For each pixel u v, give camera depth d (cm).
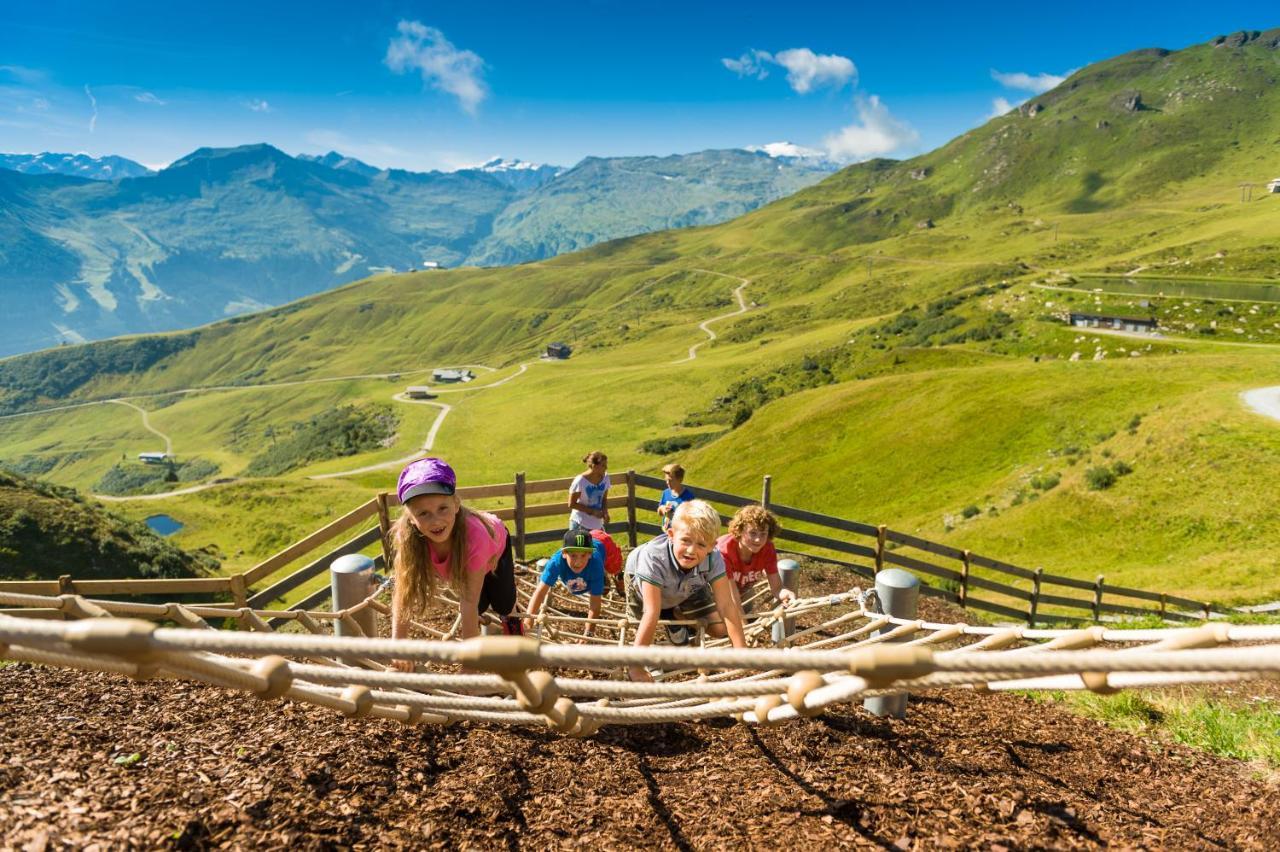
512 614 441
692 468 8388
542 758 393
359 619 522
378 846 285
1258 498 3466
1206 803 398
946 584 2033
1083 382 6625
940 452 6469
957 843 311
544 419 15475
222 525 11438
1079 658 161
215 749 357
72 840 255
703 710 276
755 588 770
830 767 401
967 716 548
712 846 307
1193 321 12112
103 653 166
